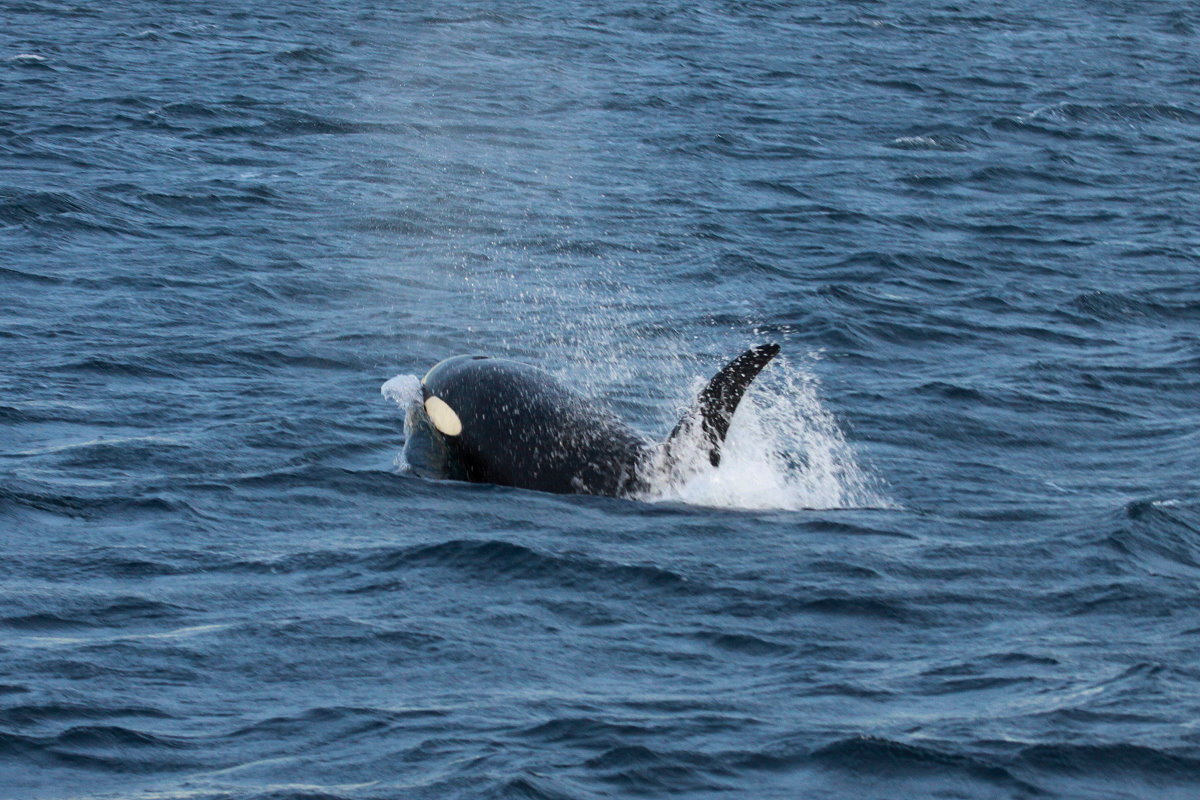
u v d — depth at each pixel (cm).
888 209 10394
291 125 12800
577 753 2741
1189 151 13338
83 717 2875
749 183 11181
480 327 6975
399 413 5422
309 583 3622
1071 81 17462
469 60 17875
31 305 6862
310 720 2884
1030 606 3562
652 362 6450
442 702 2964
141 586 3584
